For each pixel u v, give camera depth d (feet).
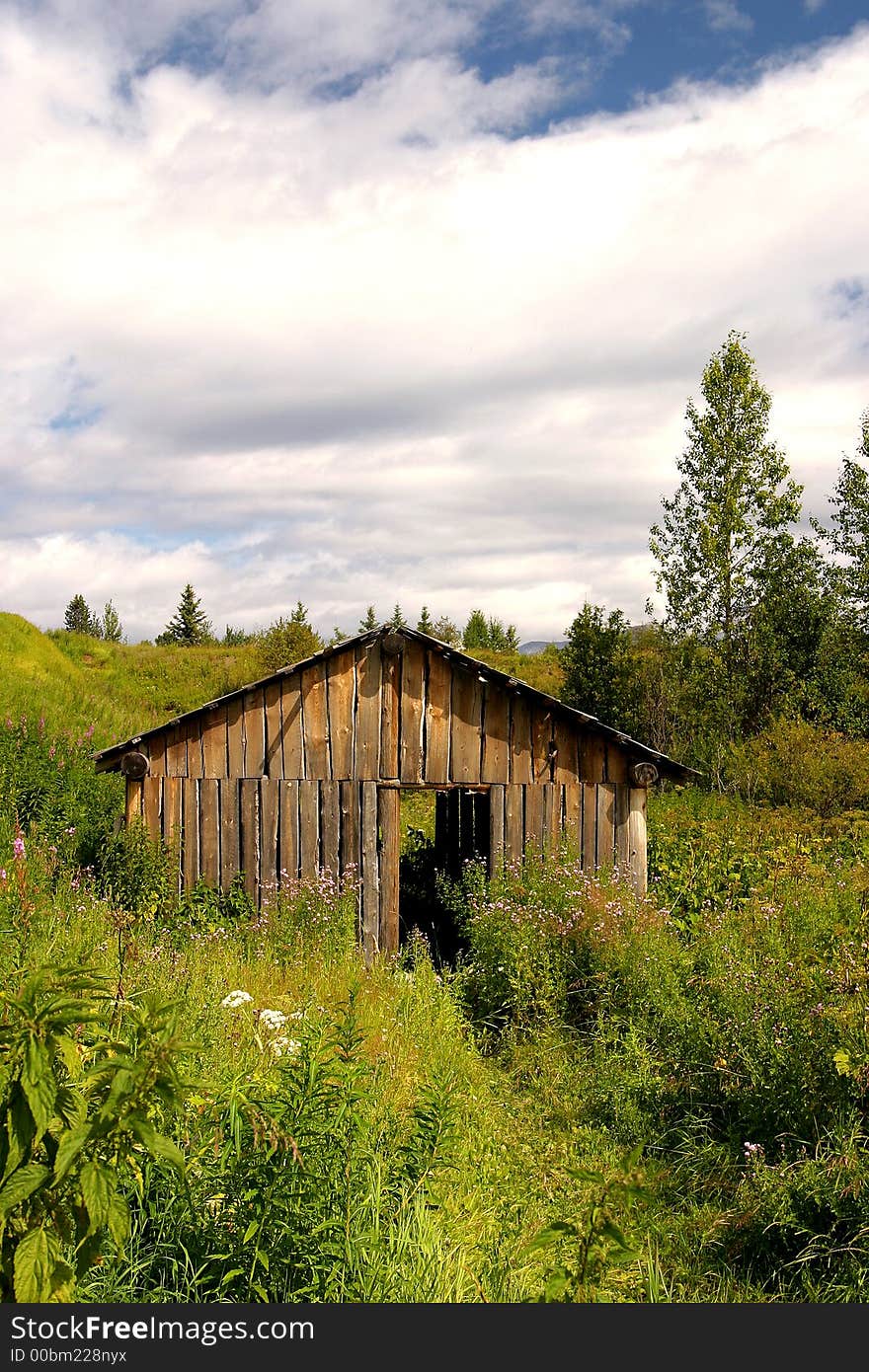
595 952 31.12
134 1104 9.34
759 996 22.62
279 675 38.29
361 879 38.09
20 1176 8.93
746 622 85.92
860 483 93.35
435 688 38.65
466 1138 20.72
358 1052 15.84
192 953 30.78
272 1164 13.25
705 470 86.99
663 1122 22.47
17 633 91.56
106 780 50.83
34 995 9.46
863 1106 18.44
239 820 38.58
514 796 38.91
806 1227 17.01
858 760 64.95
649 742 86.58
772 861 43.80
